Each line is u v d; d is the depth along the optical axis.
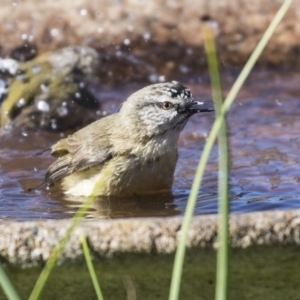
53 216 10.34
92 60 16.84
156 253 6.97
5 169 12.98
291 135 14.37
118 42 19.17
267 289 7.56
